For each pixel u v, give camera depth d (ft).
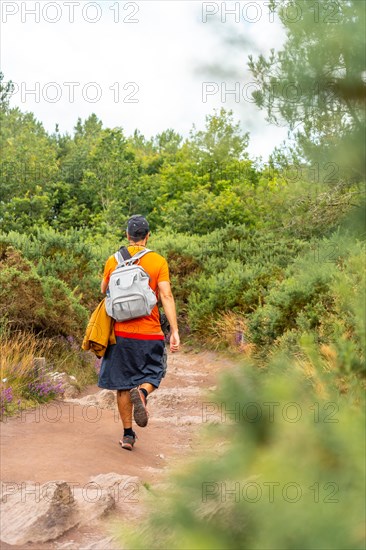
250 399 3.50
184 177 110.73
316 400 3.67
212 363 38.99
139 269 18.31
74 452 16.76
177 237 63.46
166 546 3.69
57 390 23.50
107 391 25.05
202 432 3.61
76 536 11.79
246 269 48.83
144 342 18.33
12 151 133.80
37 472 14.96
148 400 26.96
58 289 32.04
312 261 5.51
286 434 3.48
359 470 3.39
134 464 16.94
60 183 136.77
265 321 31.45
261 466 3.42
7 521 12.01
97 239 84.94
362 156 4.61
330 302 27.09
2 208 122.01
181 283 55.42
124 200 136.15
